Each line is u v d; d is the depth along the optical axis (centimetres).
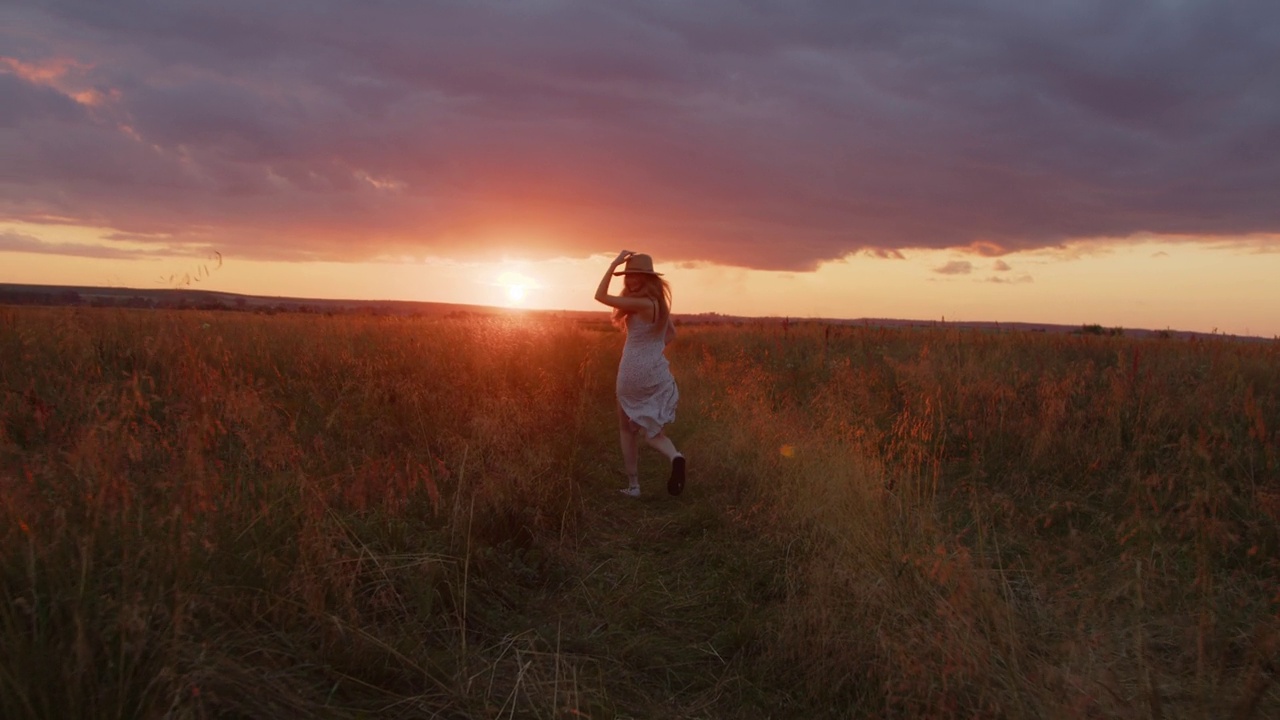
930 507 426
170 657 209
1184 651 274
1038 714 235
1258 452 509
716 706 281
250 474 362
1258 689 224
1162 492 450
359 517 365
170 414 420
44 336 689
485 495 419
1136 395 664
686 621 351
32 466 295
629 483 562
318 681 245
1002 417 625
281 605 266
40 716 190
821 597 315
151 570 243
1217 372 757
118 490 268
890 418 702
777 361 1105
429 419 569
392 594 303
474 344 941
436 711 247
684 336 1795
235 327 934
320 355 801
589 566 411
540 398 675
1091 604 293
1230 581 335
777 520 443
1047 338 1258
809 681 286
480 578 354
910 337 1380
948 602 281
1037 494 500
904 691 260
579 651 310
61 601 217
